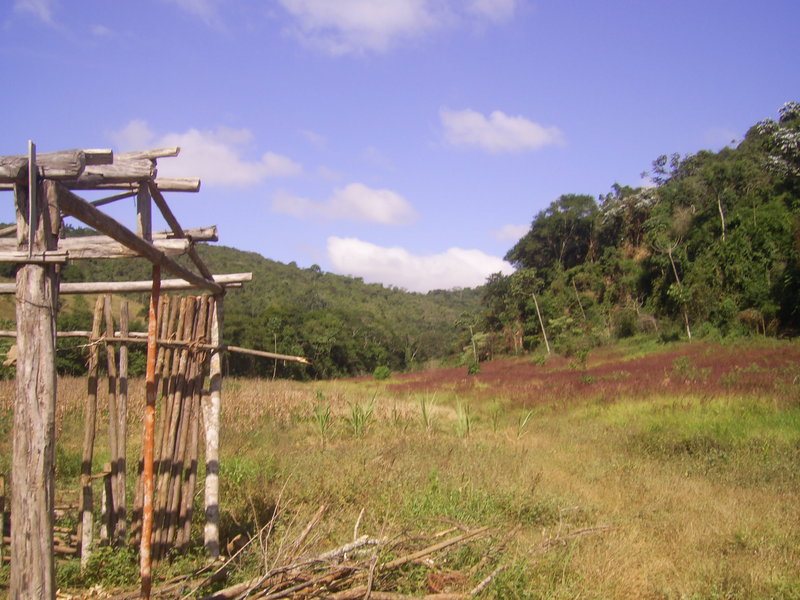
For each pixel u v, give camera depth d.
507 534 5.40
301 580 3.93
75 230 26.42
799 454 9.18
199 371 5.29
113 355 5.21
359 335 62.03
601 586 4.71
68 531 5.70
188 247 4.24
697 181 46.81
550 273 62.03
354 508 6.67
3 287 4.14
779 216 36.69
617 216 57.69
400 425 13.80
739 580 5.00
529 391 20.33
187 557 4.89
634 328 43.12
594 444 11.25
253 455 9.49
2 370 13.16
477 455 9.67
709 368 20.03
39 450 2.61
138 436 10.91
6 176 2.66
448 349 72.69
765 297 33.06
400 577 4.25
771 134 41.75
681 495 7.47
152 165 3.85
